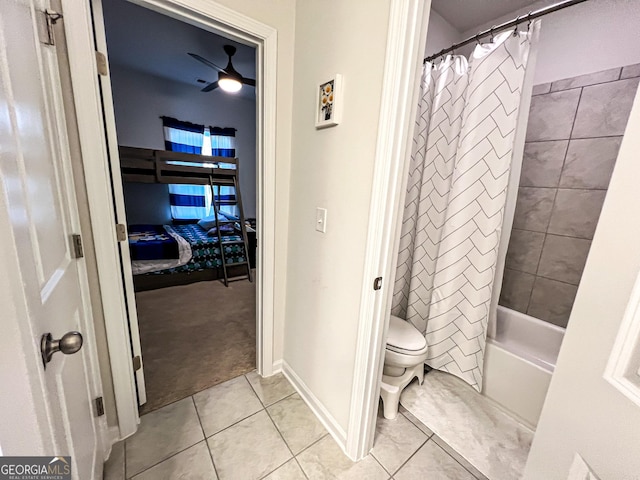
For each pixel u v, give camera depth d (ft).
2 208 1.28
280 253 5.36
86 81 3.16
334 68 3.77
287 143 4.93
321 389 4.75
